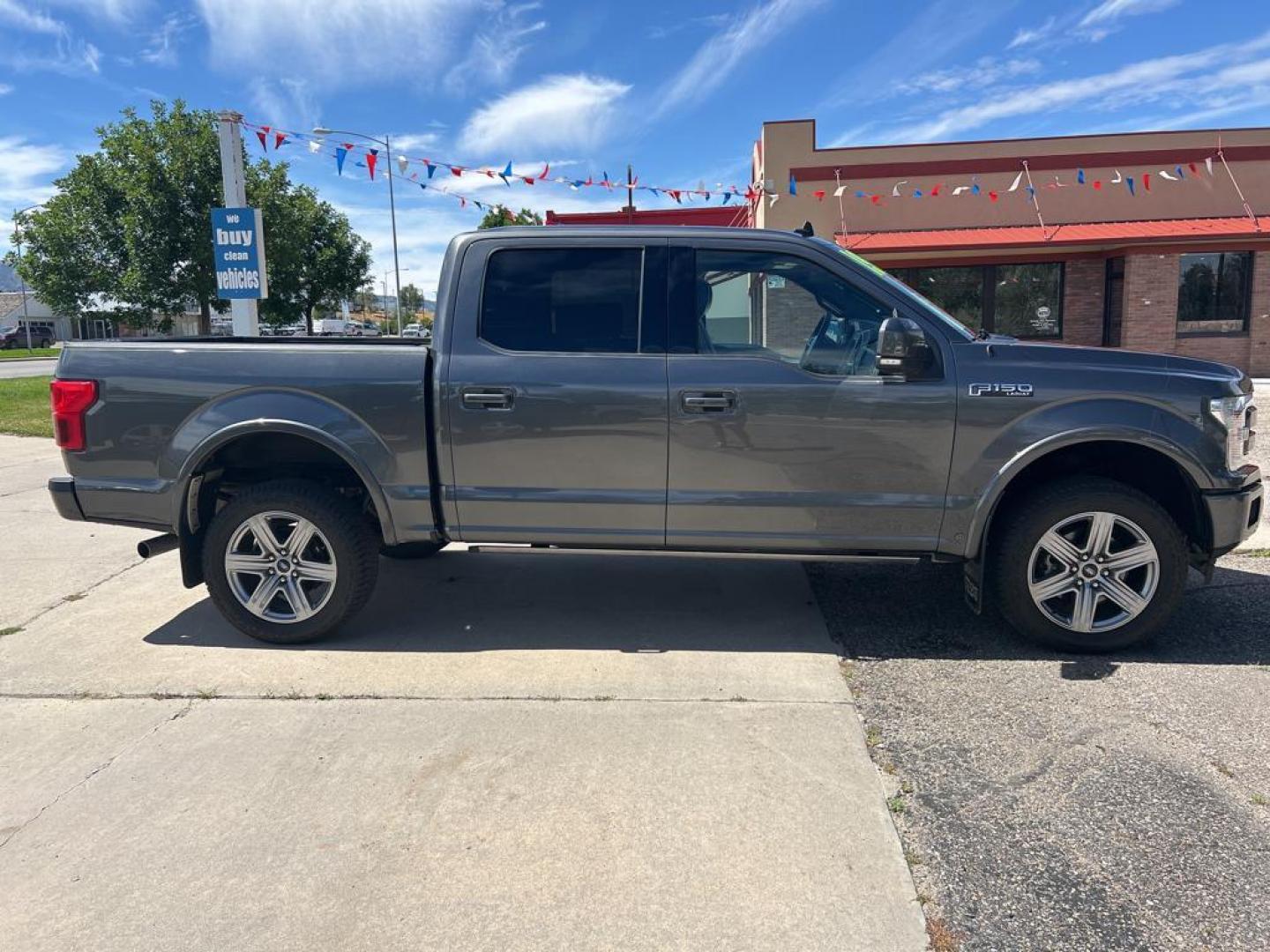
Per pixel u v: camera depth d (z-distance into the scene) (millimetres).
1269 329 18375
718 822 2885
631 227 4281
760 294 4223
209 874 2664
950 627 4641
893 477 4094
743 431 4105
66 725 3625
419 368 4219
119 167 19312
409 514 4312
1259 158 18219
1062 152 18281
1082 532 4176
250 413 4270
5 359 45250
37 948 2367
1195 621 4633
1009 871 2635
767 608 4965
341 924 2443
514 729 3537
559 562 5961
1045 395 3998
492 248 4285
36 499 8109
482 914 2471
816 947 2340
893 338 3781
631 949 2334
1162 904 2480
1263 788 3037
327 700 3832
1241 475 4074
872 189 18516
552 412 4168
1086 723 3527
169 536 4535
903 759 3275
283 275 21688
